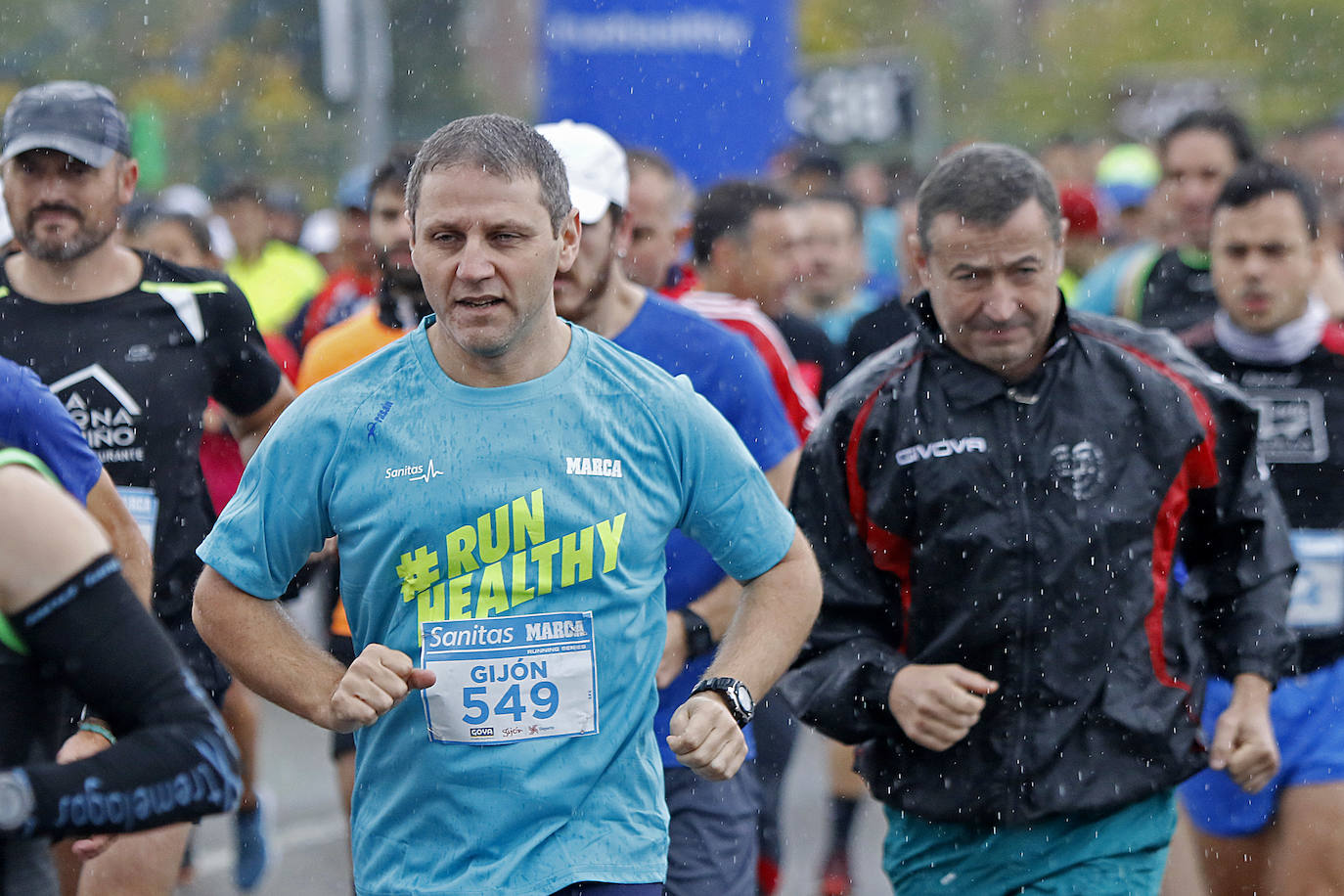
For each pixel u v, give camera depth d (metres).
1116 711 10.53
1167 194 19.78
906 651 11.03
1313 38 72.19
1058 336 10.66
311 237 39.84
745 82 35.28
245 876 16.86
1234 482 11.12
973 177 10.38
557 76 35.22
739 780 12.07
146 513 12.46
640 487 8.42
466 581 8.21
